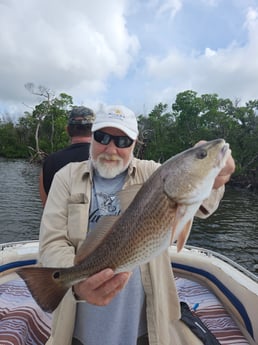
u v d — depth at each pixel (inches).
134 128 38.1
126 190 33.9
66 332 34.6
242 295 53.9
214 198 33.3
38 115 1072.8
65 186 38.3
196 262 67.7
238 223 307.3
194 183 29.1
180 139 846.5
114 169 37.1
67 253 33.6
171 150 834.8
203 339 43.3
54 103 1072.2
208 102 827.4
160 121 900.0
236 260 208.7
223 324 54.0
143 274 35.6
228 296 57.8
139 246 29.9
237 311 54.8
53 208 37.2
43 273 29.3
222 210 374.3
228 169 31.6
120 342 35.1
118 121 36.5
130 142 37.5
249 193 546.6
